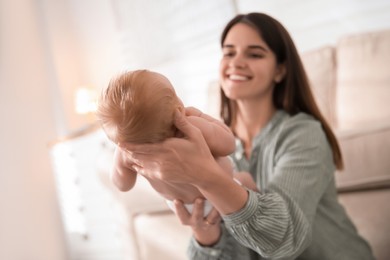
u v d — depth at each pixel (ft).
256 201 2.85
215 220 3.31
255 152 4.15
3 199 8.87
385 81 6.34
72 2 12.49
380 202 4.92
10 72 9.71
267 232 2.86
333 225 3.88
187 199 3.26
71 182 10.70
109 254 10.71
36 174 9.93
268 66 4.11
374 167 4.95
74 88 12.21
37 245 9.68
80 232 10.91
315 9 9.09
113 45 12.33
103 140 10.56
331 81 7.10
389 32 6.73
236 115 4.62
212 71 10.85
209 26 10.76
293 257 3.29
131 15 11.98
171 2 11.34
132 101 2.52
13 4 10.27
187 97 11.44
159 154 2.56
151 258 6.36
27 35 10.60
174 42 11.46
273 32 4.12
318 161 3.65
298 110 4.29
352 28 8.68
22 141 9.68
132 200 6.37
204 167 2.59
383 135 4.99
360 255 3.98
